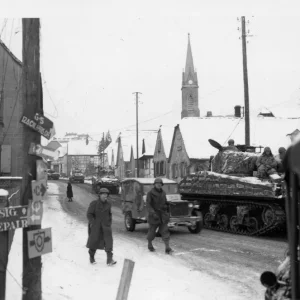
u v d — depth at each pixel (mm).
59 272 7883
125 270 5363
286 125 38656
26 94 5203
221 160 17109
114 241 12883
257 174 14930
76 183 61281
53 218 18406
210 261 9781
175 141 41844
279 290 4234
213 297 6836
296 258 3510
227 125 39844
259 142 36312
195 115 75000
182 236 14344
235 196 15164
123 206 16141
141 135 64000
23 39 5277
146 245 12148
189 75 75250
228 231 15727
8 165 19000
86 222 17719
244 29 25312
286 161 3508
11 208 4934
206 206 17578
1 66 17609
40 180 5234
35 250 5059
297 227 3592
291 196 3535
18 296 5848
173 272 8570
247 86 25203
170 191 15773
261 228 14195
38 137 5301
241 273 8555
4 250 4977
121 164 70250
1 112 18375
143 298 6715
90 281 7559
